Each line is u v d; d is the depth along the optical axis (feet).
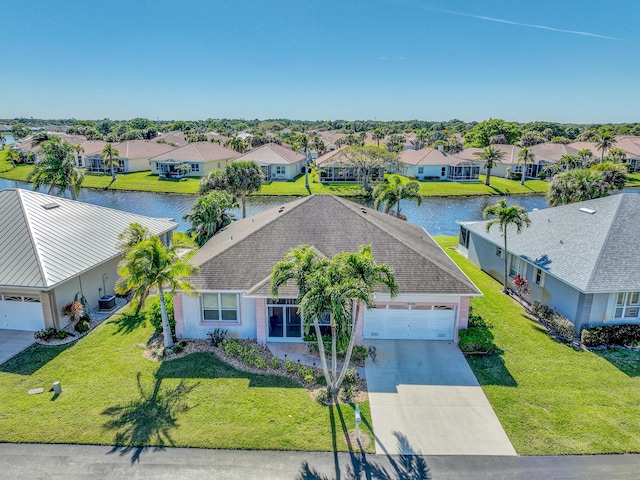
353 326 51.62
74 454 41.88
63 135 419.95
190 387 53.01
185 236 124.77
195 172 249.14
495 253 93.35
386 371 57.36
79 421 46.60
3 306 67.51
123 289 70.13
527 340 65.87
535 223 88.53
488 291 86.02
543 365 58.95
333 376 51.13
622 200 76.33
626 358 60.90
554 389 53.42
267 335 64.54
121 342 64.59
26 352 61.52
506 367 58.44
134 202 186.39
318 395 51.24
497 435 45.32
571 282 65.72
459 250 116.06
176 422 46.55
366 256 48.34
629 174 268.41
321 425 46.55
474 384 54.44
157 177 244.42
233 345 60.80
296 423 46.75
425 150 267.80
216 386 53.31
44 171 131.34
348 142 372.99
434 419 47.73
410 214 169.48
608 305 65.46
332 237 71.97
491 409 49.57
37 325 67.62
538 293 76.95
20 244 69.82
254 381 54.54
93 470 39.88
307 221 75.61
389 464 41.19
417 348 63.41
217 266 66.49
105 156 248.11
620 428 46.32
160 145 306.96
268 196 200.75
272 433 45.11
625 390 53.31
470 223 109.91
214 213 110.63
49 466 40.34
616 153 254.47
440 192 211.41
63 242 74.59
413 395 52.11
